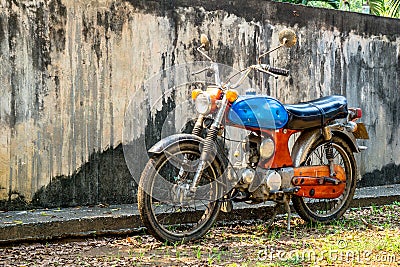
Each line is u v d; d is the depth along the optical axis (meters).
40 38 6.16
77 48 6.32
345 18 7.95
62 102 6.28
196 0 6.89
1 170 6.02
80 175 6.37
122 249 5.30
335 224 6.31
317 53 7.73
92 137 6.42
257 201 5.75
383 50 8.31
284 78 7.47
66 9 6.26
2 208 6.02
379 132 8.30
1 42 6.00
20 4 6.07
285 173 5.82
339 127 6.25
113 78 6.50
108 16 6.45
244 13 7.19
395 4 10.55
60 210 6.10
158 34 6.70
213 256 5.03
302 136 6.15
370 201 7.30
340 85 7.94
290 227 6.16
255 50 7.27
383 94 8.33
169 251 5.20
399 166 8.52
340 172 6.24
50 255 5.06
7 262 4.80
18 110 6.09
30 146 6.14
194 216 6.14
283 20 7.46
